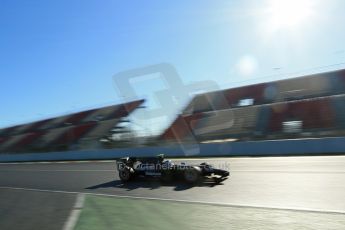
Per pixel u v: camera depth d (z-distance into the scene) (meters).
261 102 36.53
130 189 12.90
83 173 19.56
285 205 8.73
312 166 14.88
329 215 7.43
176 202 9.77
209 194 10.80
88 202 10.50
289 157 20.28
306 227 6.75
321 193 9.66
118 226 7.63
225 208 8.63
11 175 21.75
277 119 31.58
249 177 13.29
